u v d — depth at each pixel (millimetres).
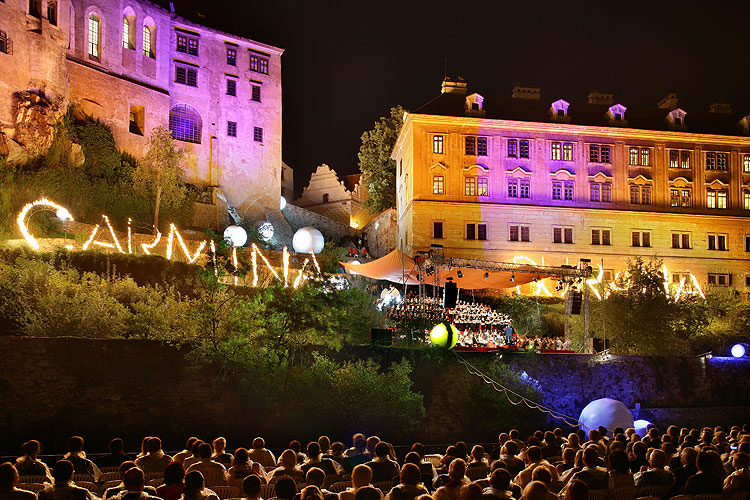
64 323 27156
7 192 39219
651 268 47438
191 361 26641
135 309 30031
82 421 24562
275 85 69312
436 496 9602
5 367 23781
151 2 60594
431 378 32531
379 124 78375
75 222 42062
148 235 44812
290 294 29297
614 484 11133
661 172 63312
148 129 58312
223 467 12789
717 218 63375
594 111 65625
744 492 10461
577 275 41625
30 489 11383
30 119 44531
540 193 61062
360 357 30891
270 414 27109
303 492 8414
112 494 10156
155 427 25625
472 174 60188
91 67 54312
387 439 28703
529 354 35500
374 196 77812
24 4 45625
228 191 64625
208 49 65125
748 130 65500
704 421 38250
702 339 44938
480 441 32375
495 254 59344
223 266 36938
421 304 37469
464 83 64188
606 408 28422
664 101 69562
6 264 31453
